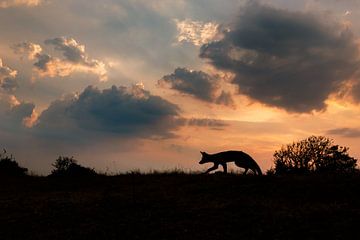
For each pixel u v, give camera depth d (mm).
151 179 26125
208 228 15852
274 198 19438
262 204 18266
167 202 19547
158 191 22109
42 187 26266
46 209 19781
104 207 19375
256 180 22328
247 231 15312
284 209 17531
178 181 24406
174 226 16297
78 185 26203
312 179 21375
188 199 19906
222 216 16984
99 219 17828
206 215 17234
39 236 16422
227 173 25438
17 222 18219
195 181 23938
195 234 15367
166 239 15133
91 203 20266
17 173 30297
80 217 18250
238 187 21422
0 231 17266
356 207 17297
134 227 16531
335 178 21219
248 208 17812
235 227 15766
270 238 14586
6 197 23188
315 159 28016
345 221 15523
